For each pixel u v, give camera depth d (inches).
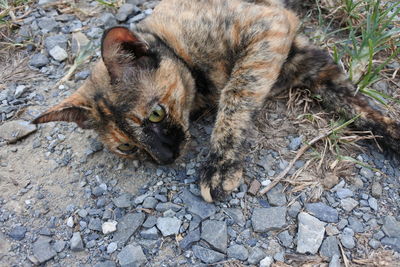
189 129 17.0
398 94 18.3
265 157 16.2
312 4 22.0
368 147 16.6
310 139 16.7
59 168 17.0
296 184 15.4
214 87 17.6
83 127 16.4
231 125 15.9
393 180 15.5
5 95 19.6
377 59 19.3
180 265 13.9
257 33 16.6
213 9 17.1
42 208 15.8
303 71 18.1
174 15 17.3
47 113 14.9
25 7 23.5
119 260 14.1
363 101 17.1
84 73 20.0
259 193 15.2
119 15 22.2
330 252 13.6
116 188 16.0
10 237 15.2
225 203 15.0
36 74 20.5
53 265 14.4
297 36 18.4
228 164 15.2
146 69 15.4
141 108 15.1
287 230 14.3
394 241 13.7
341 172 15.6
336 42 19.9
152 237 14.5
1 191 16.5
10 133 18.1
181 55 16.8
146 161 16.6
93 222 15.1
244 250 13.9
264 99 16.6
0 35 22.2
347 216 14.5
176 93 15.8
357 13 20.7
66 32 22.0
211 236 14.1
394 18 20.6
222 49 16.9
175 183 15.8
